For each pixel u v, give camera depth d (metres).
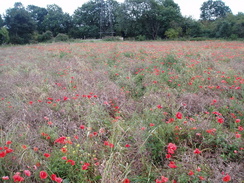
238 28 29.12
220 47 14.20
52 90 4.60
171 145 2.38
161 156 2.65
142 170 2.55
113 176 2.26
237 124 3.37
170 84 5.29
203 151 2.77
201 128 2.96
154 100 4.19
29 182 2.16
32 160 2.38
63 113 3.68
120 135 3.03
